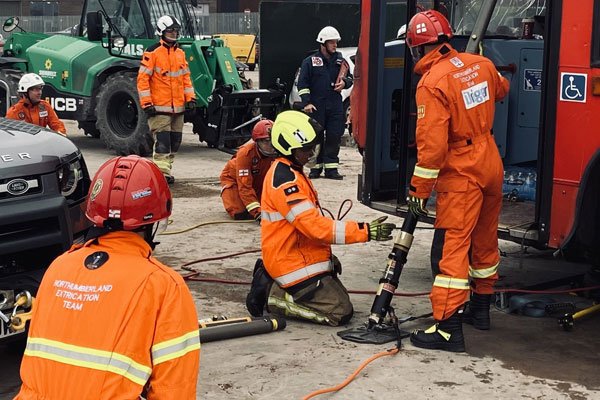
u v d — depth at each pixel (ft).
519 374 15.08
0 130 16.29
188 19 45.50
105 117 42.45
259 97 41.42
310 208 16.81
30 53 45.47
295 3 42.98
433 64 16.19
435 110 15.71
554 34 16.71
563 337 17.12
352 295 20.15
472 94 16.02
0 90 47.03
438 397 14.03
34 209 14.76
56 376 8.03
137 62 42.42
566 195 16.85
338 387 14.34
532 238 17.43
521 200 21.21
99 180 8.48
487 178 16.26
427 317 18.37
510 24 22.54
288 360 15.76
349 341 16.85
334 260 18.24
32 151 15.44
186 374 8.05
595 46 16.16
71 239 15.49
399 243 16.94
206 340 16.61
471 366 15.47
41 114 30.35
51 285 8.36
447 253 16.26
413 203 16.30
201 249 24.61
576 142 16.60
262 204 17.57
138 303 7.95
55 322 8.17
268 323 17.35
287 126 17.03
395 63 21.72
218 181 36.14
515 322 18.15
